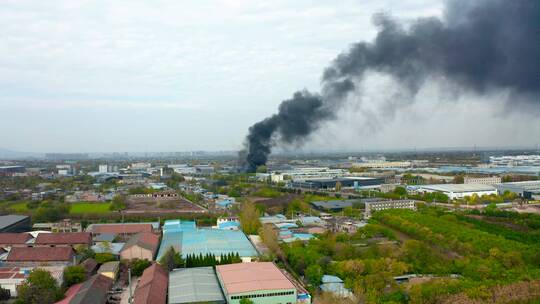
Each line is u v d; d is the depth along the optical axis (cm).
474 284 10869
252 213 19925
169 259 13162
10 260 12950
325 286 11344
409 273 12544
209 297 10556
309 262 12950
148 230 18462
